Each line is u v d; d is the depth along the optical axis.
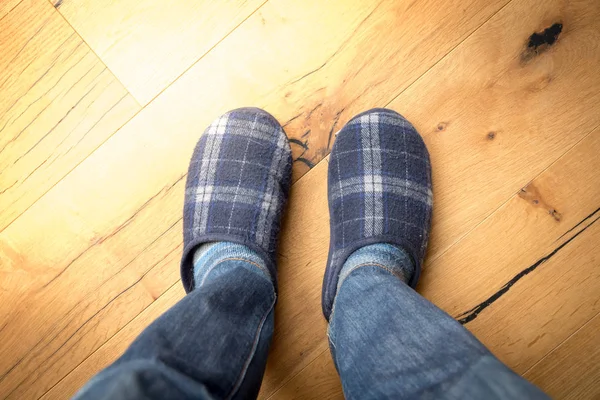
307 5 0.53
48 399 0.54
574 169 0.53
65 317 0.54
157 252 0.54
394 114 0.53
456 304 0.53
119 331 0.54
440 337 0.36
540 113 0.53
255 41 0.54
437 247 0.53
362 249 0.51
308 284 0.54
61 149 0.54
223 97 0.54
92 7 0.53
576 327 0.52
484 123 0.53
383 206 0.52
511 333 0.52
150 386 0.30
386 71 0.53
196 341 0.35
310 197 0.54
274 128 0.53
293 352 0.53
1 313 0.54
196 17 0.53
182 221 0.54
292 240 0.54
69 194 0.54
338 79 0.54
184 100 0.54
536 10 0.52
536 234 0.53
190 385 0.31
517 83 0.53
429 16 0.53
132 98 0.54
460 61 0.53
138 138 0.54
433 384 0.33
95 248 0.54
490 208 0.53
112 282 0.54
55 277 0.55
